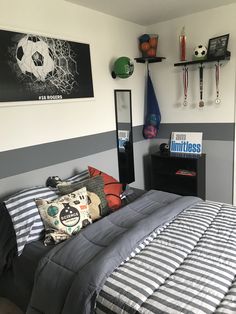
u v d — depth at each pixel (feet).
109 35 9.77
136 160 11.80
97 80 9.46
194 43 10.49
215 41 9.78
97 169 9.53
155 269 4.69
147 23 11.05
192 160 10.70
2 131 7.01
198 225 6.07
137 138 11.71
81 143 9.14
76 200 6.74
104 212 7.36
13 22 6.97
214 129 10.71
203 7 9.63
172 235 5.71
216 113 10.55
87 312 4.36
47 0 7.68
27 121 7.52
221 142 10.66
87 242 5.65
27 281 5.75
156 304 3.98
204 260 4.83
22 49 7.16
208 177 11.28
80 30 8.70
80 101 8.91
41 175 8.02
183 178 11.76
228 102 10.21
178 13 10.08
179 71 11.04
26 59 7.29
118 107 10.48
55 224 6.23
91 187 7.47
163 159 11.78
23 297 5.95
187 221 6.28
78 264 5.00
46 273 5.08
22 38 7.14
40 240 6.30
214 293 4.08
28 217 6.26
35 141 7.77
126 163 11.22
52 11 7.83
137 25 11.03
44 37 7.63
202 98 10.72
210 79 10.41
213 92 10.44
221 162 10.82
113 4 8.66
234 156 10.46
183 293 4.11
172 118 11.67
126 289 4.33
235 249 5.11
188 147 11.22
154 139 12.39
